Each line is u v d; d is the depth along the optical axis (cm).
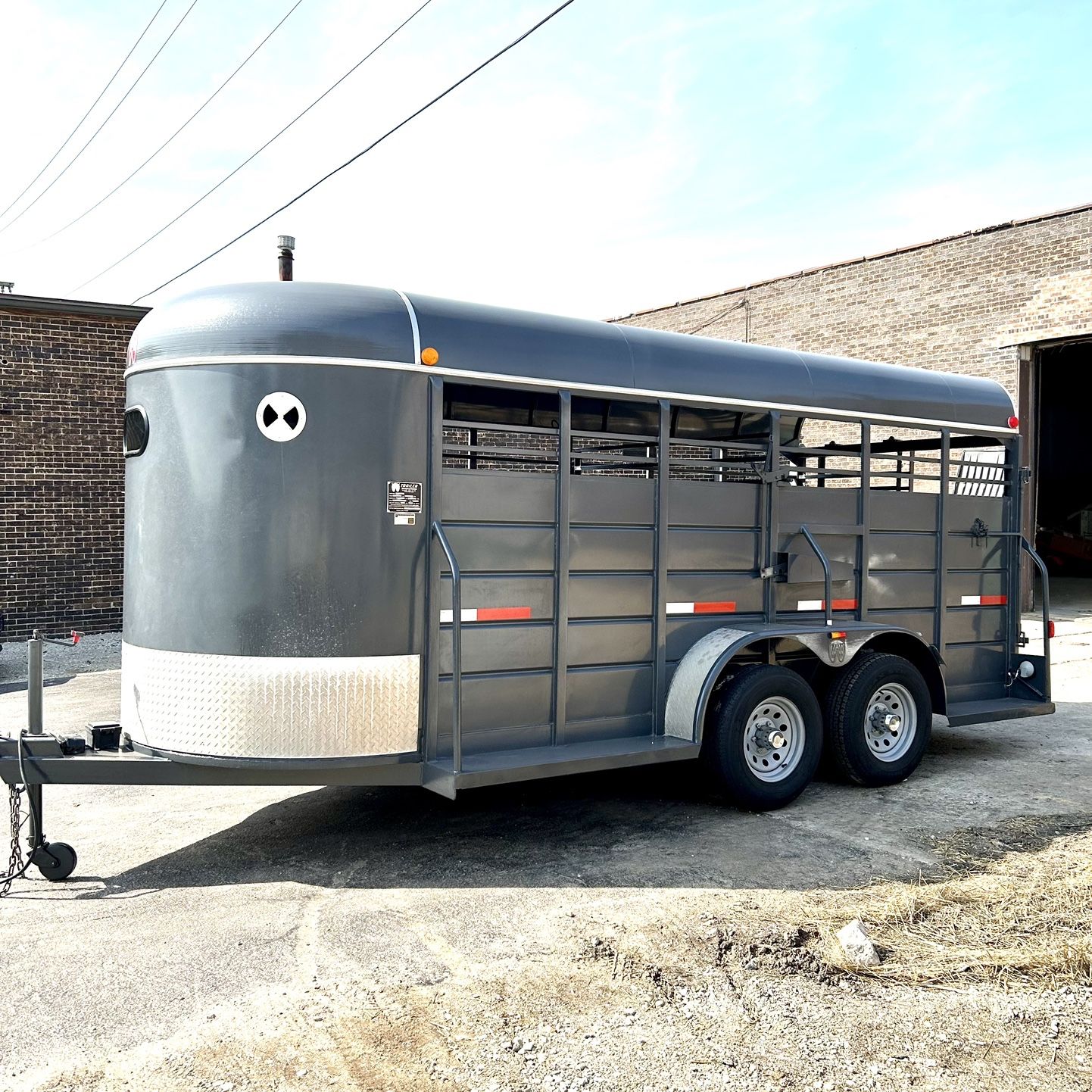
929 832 538
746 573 600
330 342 460
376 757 466
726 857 498
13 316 1237
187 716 462
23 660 1121
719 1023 336
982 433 714
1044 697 711
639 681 557
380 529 466
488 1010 343
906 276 1622
